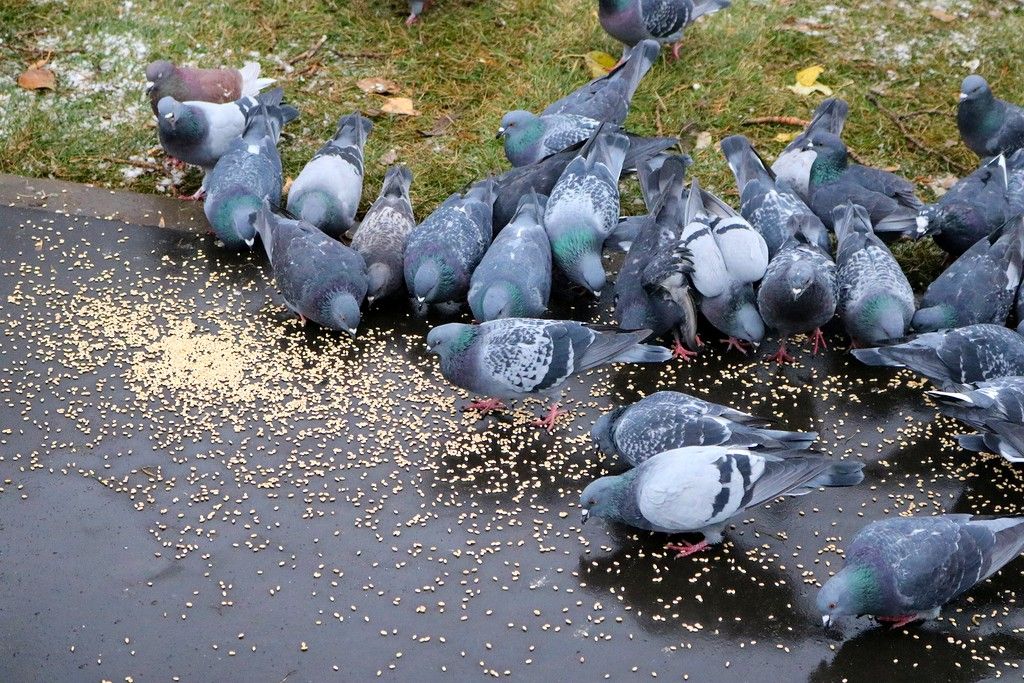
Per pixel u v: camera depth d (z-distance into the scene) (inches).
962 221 221.5
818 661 201.5
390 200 224.4
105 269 222.1
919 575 200.7
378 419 213.3
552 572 205.3
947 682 200.7
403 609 203.3
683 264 215.2
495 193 223.8
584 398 215.3
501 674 200.5
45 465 209.2
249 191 223.1
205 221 226.8
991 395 208.8
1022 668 201.3
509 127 228.2
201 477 209.2
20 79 235.8
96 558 204.7
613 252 225.9
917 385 216.7
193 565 204.7
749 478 203.8
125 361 215.6
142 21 241.8
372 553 205.8
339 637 201.8
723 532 207.5
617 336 211.9
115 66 238.1
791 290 214.2
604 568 205.6
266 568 204.8
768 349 219.1
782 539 207.2
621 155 225.0
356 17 243.4
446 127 235.0
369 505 208.2
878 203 223.5
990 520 203.3
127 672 199.8
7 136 231.6
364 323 219.8
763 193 222.8
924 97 238.2
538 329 210.8
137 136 233.1
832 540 207.3
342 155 225.8
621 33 237.1
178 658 200.4
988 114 229.5
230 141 228.4
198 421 212.2
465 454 211.5
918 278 225.0
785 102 237.9
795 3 246.4
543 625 202.8
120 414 212.4
